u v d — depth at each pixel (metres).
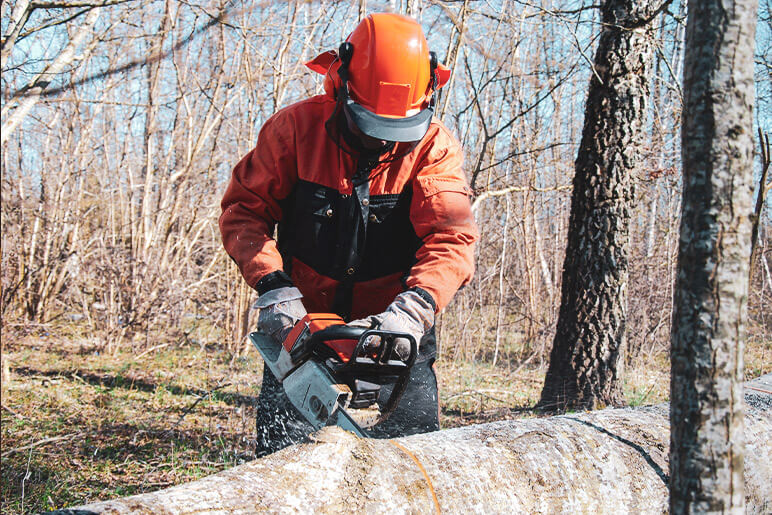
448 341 10.34
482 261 11.01
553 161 9.91
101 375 7.36
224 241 2.32
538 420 2.01
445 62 5.70
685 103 1.09
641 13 5.73
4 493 3.59
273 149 2.31
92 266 9.97
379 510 1.41
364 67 2.10
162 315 9.70
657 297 10.09
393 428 2.42
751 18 1.05
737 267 1.07
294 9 6.36
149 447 4.54
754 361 8.94
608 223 5.83
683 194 1.10
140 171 12.77
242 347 8.83
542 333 9.84
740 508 1.10
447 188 2.22
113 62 4.82
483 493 1.59
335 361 1.91
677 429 1.12
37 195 11.05
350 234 2.31
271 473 1.39
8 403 5.82
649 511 1.89
